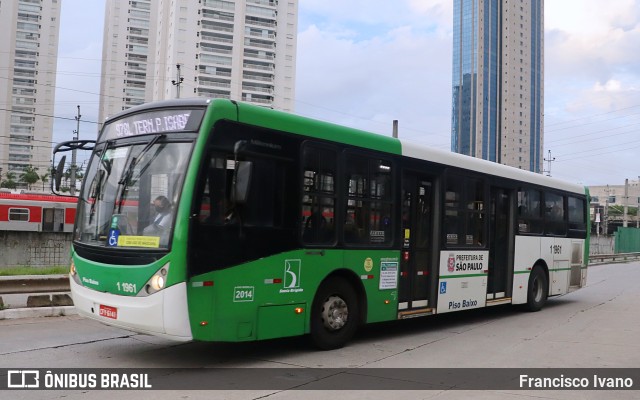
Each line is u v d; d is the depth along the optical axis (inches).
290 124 297.6
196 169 254.4
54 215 1398.9
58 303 439.8
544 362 304.5
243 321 269.3
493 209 465.7
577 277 593.9
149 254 252.1
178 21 3789.4
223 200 263.6
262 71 4077.3
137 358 292.5
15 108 4382.4
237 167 260.8
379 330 399.9
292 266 292.5
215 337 257.4
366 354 315.3
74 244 291.9
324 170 314.5
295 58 4222.4
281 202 289.4
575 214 596.1
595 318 478.0
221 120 265.9
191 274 248.7
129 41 4271.7
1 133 4303.6
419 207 384.5
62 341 329.7
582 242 606.5
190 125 264.2
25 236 886.4
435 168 392.8
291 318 292.8
